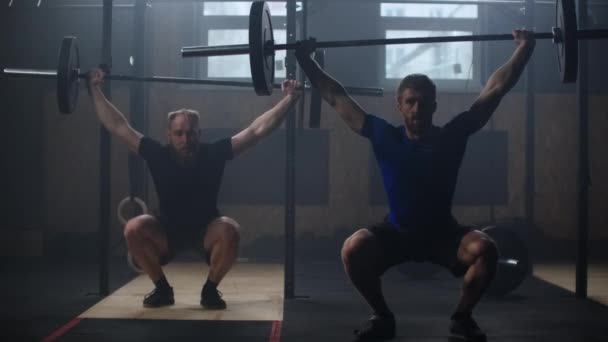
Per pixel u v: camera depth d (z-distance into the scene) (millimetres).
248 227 6195
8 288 3951
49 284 4145
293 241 3600
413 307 3355
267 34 2705
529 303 3477
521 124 6254
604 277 4715
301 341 2510
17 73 3189
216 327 2771
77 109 6168
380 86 6297
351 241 2441
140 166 4898
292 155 3594
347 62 6258
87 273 4762
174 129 3039
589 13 6043
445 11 6324
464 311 2465
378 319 2529
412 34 6312
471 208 6238
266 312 3154
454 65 6340
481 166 6234
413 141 2449
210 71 6297
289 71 3523
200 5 6301
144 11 4816
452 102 6250
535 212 6246
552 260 5902
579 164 3711
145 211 4824
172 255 3244
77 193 6152
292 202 3605
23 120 6152
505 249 3807
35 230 6102
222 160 3133
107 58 3586
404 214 2447
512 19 5594
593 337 2605
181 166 3109
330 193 6223
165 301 3281
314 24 6238
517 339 2564
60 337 2547
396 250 2477
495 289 3629
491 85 2529
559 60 2664
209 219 3172
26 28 6188
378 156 2494
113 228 6121
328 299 3586
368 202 6234
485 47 6285
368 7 6273
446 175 2430
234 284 4258
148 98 5578
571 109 6262
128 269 5066
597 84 6270
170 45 6199
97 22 6207
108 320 2904
